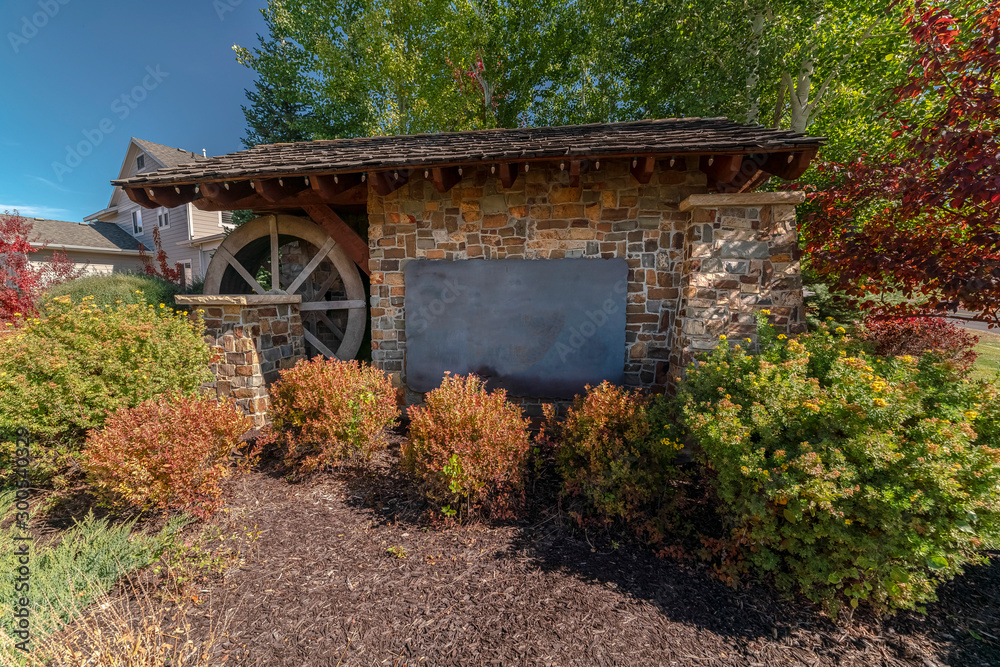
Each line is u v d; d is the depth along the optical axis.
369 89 12.16
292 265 8.17
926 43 3.96
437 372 5.41
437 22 11.71
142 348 4.28
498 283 5.20
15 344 3.92
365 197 5.86
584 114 11.23
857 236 4.30
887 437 2.24
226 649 2.19
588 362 5.07
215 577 2.71
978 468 2.13
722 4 7.81
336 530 3.25
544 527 3.30
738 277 4.27
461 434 3.38
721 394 3.04
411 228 5.43
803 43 7.66
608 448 3.27
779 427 2.61
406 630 2.33
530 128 6.15
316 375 4.13
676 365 4.69
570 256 5.12
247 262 8.17
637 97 10.23
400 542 3.12
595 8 10.14
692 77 8.70
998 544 2.11
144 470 2.98
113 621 2.32
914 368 2.91
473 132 6.27
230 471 3.84
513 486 3.50
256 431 5.07
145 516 3.38
